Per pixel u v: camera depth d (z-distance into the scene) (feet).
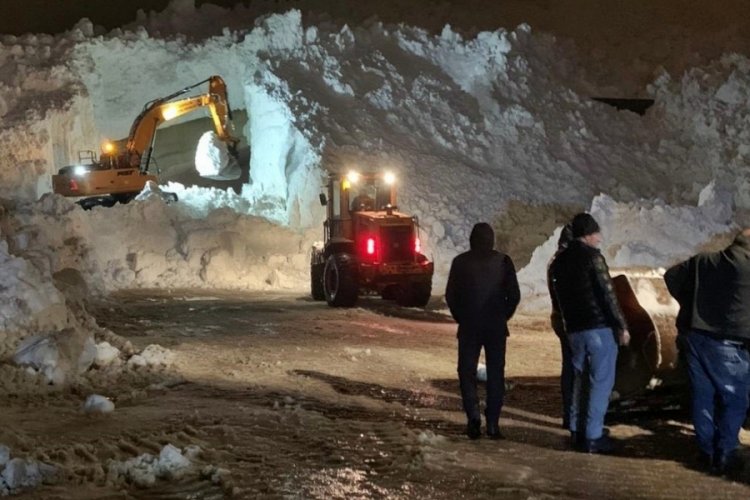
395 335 44.14
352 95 88.07
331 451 22.07
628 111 94.73
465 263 24.14
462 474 20.34
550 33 102.78
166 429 23.91
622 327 22.80
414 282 55.88
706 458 22.07
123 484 19.08
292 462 21.07
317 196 77.15
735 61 95.81
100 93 94.73
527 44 97.71
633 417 27.20
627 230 58.75
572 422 23.88
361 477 19.93
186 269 71.87
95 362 33.14
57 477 19.20
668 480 20.62
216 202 84.43
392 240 55.47
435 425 25.84
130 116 98.12
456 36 96.12
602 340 22.98
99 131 96.32
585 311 23.02
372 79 90.68
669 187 86.28
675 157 89.61
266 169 87.51
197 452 21.24
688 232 58.59
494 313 24.02
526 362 36.88
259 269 72.69
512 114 89.10
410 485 19.40
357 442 23.00
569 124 90.33
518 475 20.42
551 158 85.81
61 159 87.66
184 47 95.76
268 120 86.94
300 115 83.30
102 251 71.26
